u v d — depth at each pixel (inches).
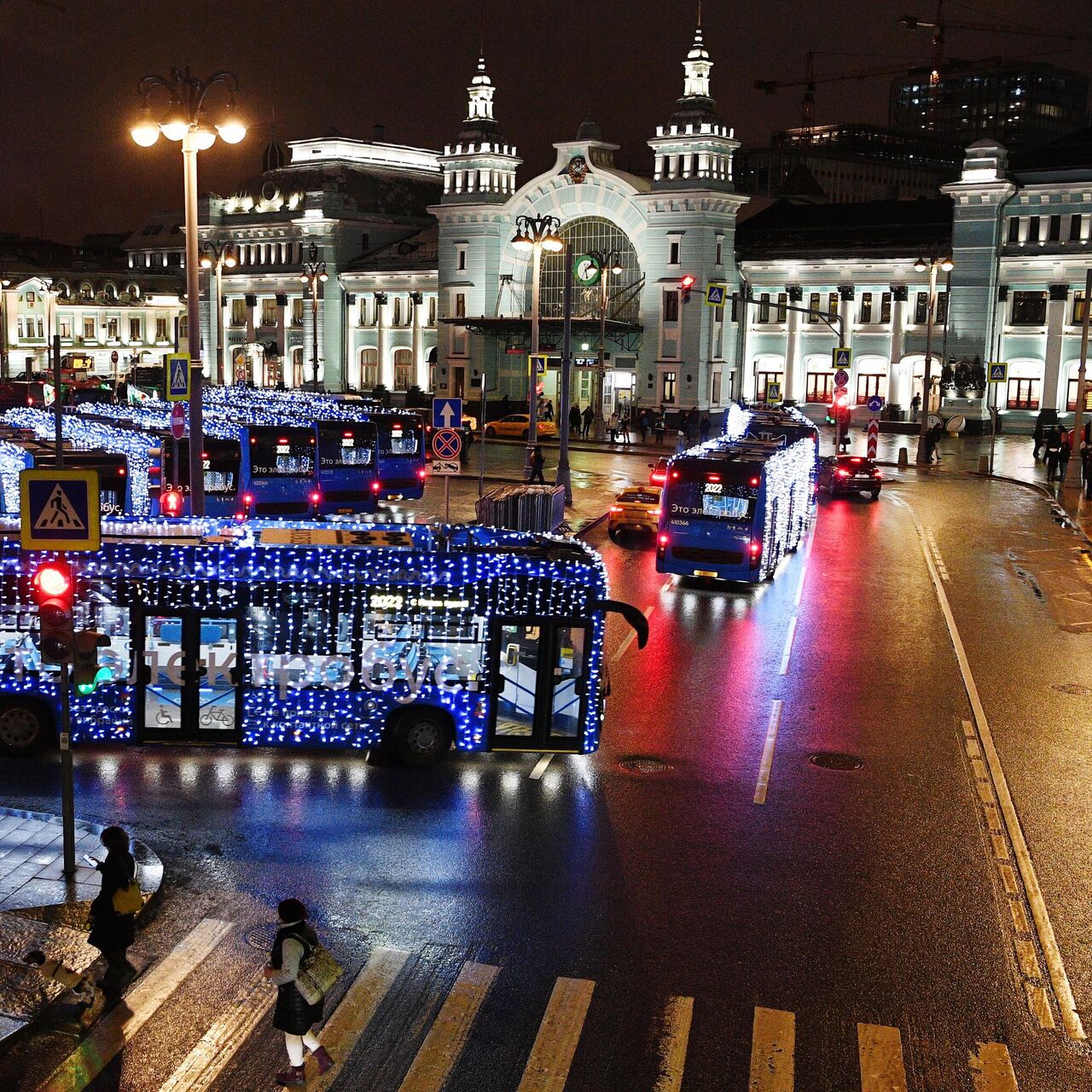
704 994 428.8
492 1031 403.2
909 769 668.1
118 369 4638.3
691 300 3223.4
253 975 435.8
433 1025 405.1
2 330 4485.7
